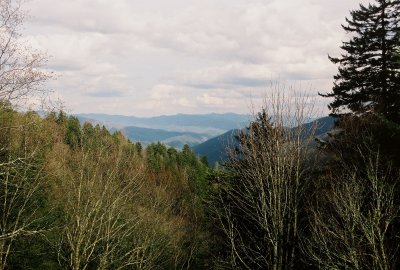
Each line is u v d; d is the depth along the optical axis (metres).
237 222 15.57
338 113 23.69
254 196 14.41
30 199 16.64
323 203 12.72
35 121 11.64
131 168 20.42
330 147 14.91
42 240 17.06
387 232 11.01
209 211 18.45
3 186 14.64
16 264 16.25
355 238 10.12
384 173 12.12
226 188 16.64
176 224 26.56
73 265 15.23
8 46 9.18
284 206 12.80
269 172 13.25
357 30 24.33
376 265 8.90
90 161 16.97
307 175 14.12
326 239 10.59
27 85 9.59
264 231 13.97
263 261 14.02
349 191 10.12
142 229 20.91
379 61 22.30
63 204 17.78
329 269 9.94
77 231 16.06
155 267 21.78
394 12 22.92
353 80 23.55
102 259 16.22
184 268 24.19
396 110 17.69
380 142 13.14
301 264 13.09
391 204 9.91
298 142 13.02
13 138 13.55
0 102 9.50
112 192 16.67
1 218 15.32
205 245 23.03
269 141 13.36
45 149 16.41
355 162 13.42
